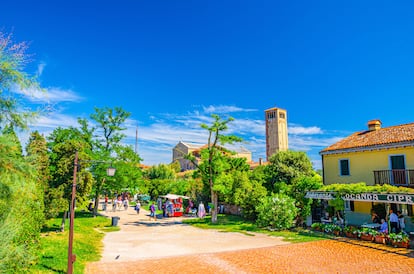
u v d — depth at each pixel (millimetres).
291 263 13234
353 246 16328
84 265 12812
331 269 12227
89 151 30641
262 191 27938
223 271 12172
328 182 27062
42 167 18125
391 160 22281
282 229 22453
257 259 14016
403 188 16938
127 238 20125
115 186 32812
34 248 11625
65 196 19266
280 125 124688
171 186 49531
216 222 28031
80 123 32875
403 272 11609
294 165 36844
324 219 23188
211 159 28875
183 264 13234
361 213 21531
